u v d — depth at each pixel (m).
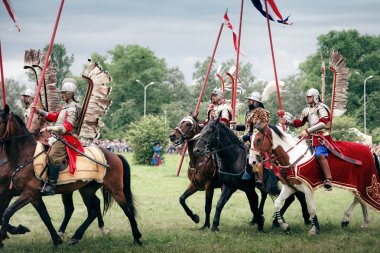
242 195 18.72
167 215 14.12
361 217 13.73
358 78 61.84
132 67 80.75
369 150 11.73
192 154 12.19
